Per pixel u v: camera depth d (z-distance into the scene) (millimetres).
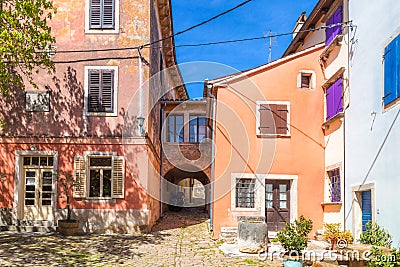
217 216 13609
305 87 14180
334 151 12992
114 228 14391
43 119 14742
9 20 11023
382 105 9742
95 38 14984
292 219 13594
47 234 13672
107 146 14664
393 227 8945
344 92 12344
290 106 13953
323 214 13617
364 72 10891
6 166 14562
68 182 14453
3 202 14430
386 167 9414
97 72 14891
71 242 12555
